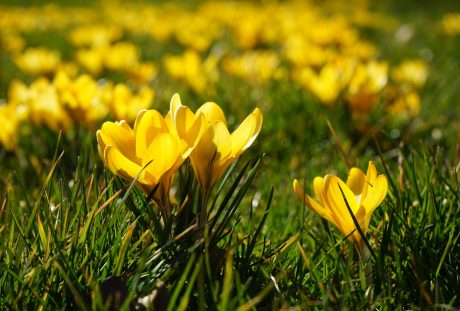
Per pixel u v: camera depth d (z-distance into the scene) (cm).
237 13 227
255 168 39
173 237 39
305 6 283
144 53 156
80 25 225
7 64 129
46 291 37
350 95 71
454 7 298
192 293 38
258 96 90
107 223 40
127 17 232
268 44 161
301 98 81
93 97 60
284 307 35
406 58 147
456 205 46
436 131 74
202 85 91
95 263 38
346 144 66
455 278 40
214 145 37
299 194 38
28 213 46
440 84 106
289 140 70
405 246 41
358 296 38
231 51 163
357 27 208
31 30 205
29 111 62
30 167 61
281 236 48
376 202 38
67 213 40
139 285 36
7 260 39
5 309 37
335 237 45
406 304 39
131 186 37
